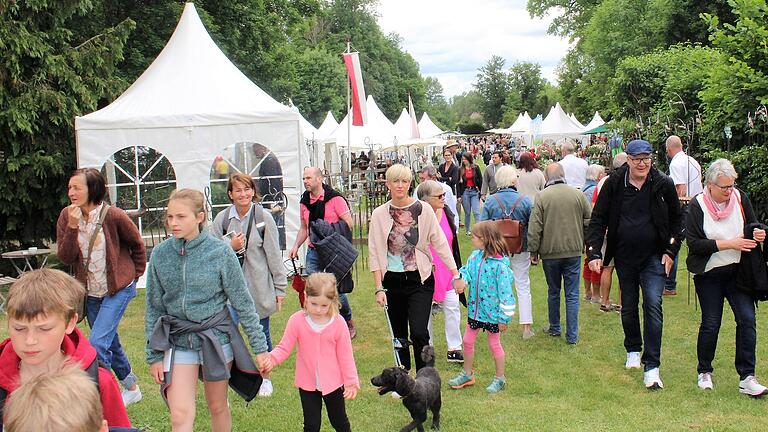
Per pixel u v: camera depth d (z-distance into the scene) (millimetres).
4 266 12062
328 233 6535
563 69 54125
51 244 13305
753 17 11055
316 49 53156
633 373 6277
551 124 38156
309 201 7020
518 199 7469
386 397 5750
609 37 34031
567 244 7117
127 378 5547
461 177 15156
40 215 12109
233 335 3916
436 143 32188
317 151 21469
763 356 6566
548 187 7207
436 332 7824
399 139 30891
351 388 4270
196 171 10508
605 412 5336
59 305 2568
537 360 6750
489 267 5773
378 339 7641
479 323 5844
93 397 1961
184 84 11047
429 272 5484
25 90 11211
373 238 5504
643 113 17594
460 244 13906
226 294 3922
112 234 4918
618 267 6180
